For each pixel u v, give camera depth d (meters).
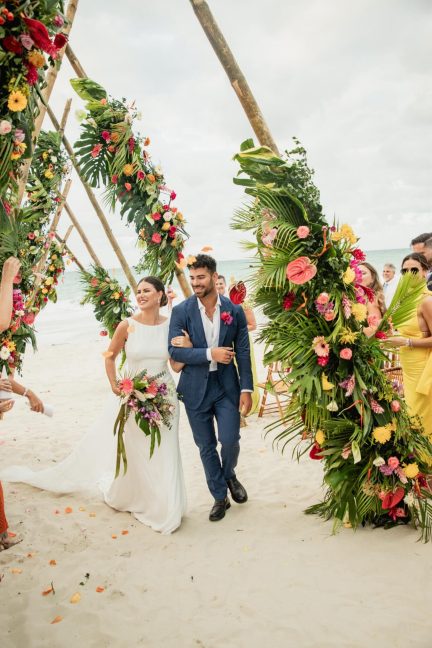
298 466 4.43
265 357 3.12
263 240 2.93
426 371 3.49
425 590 2.50
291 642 2.23
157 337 3.59
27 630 2.38
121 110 4.96
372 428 3.03
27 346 14.74
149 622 2.42
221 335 3.41
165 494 3.41
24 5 2.03
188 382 3.48
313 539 3.10
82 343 15.02
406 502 3.34
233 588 2.66
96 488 4.07
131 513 3.65
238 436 3.47
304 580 2.68
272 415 6.14
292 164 2.93
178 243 5.20
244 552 3.02
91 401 7.55
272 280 2.93
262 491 3.96
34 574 2.85
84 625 2.41
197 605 2.54
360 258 2.93
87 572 2.86
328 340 2.92
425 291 3.51
